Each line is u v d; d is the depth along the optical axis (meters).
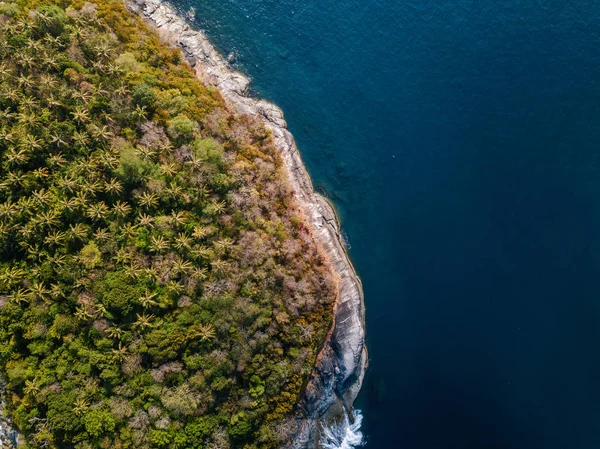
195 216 54.06
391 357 65.62
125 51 59.69
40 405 46.94
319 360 60.88
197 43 71.44
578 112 69.56
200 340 50.25
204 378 50.03
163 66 62.00
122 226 50.88
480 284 66.06
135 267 49.44
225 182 55.47
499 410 60.97
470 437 60.53
